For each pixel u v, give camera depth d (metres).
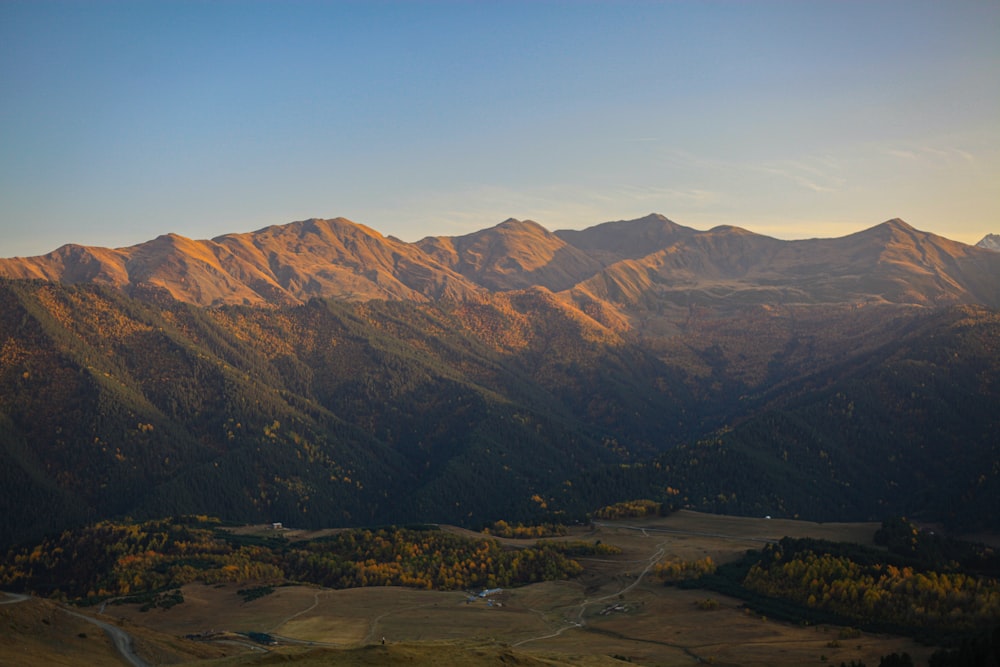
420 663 126.88
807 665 181.88
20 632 139.75
